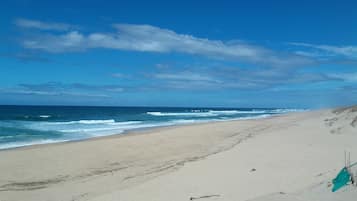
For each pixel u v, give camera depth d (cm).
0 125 3909
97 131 3347
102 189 1127
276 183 923
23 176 1348
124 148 1945
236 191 895
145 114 8250
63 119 5575
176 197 905
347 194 636
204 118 6038
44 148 1958
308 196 674
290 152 1448
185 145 2042
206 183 1026
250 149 1647
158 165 1471
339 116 3234
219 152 1686
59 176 1347
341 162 1096
